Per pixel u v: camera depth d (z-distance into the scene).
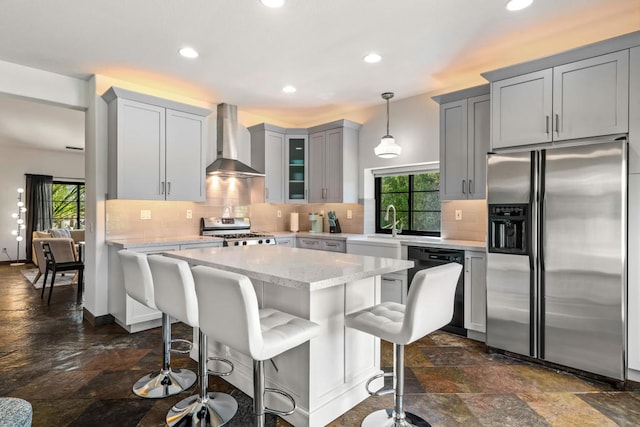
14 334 3.33
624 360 2.31
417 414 2.05
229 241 4.05
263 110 4.80
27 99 3.37
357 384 2.18
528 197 2.66
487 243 2.92
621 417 2.02
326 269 1.92
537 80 2.72
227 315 1.51
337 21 2.53
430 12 2.42
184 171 3.90
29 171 7.99
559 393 2.29
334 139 4.66
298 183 5.04
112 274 3.57
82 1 2.27
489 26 2.61
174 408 2.06
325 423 1.96
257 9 2.37
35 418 2.00
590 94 2.47
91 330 3.44
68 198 8.70
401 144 4.29
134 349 2.98
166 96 4.08
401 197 4.59
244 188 4.94
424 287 1.60
